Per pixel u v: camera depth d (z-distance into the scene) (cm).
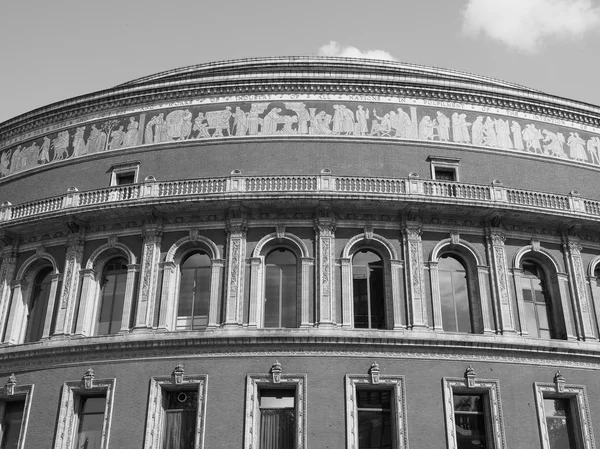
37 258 3644
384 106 3875
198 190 3506
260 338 3127
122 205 3431
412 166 3738
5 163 4278
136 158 3859
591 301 3519
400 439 3002
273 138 3769
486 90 3972
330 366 3111
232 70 4050
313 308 3262
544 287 3566
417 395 3086
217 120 3856
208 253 3456
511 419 3112
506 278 3422
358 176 3566
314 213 3447
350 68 4334
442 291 3428
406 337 3156
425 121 3869
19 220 3600
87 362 3247
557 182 3894
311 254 3378
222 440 2994
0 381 3362
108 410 3114
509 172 3831
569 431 3225
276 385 3106
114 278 3531
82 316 3391
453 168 3772
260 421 3088
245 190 3453
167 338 3167
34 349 3325
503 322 3309
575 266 3544
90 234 3572
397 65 4472
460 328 3366
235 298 3266
